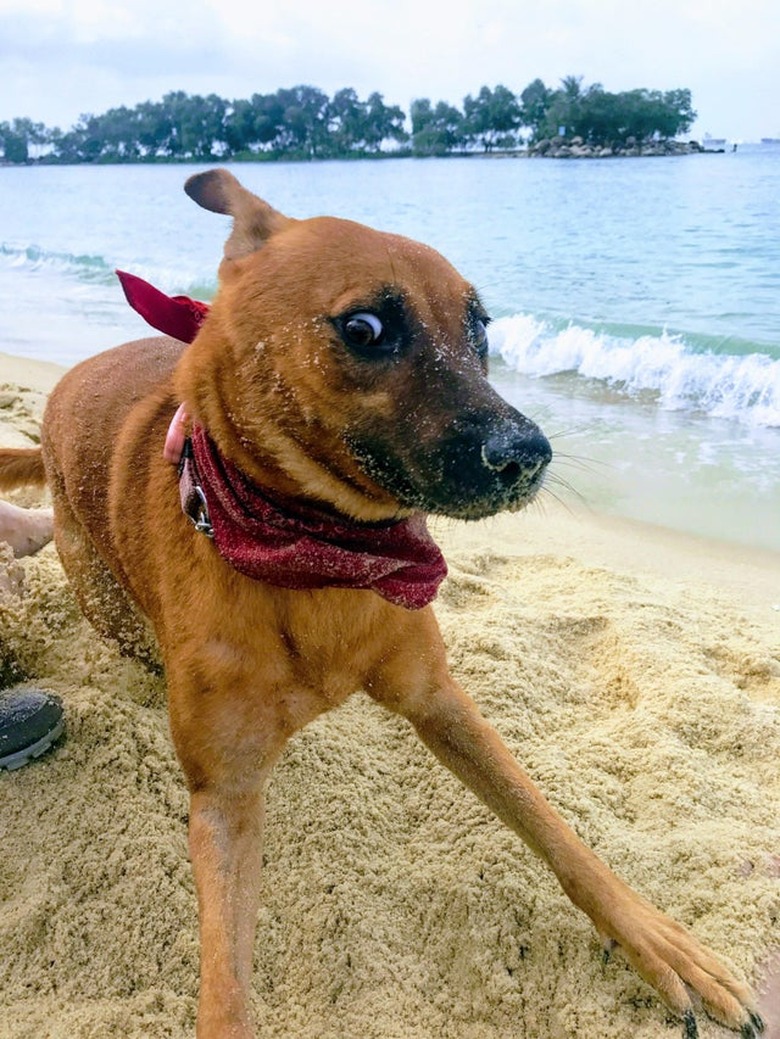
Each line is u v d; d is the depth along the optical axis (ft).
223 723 1.67
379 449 1.49
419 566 1.63
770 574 3.28
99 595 2.47
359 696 2.55
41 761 2.23
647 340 5.86
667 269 8.52
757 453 4.31
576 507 3.87
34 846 2.01
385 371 1.48
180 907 1.88
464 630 2.76
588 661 2.75
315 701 1.75
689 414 4.87
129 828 2.03
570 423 4.78
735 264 8.55
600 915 1.75
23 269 11.53
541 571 3.33
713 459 4.26
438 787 2.21
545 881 1.94
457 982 1.77
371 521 1.62
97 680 2.49
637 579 3.24
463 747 1.89
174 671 1.71
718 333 5.92
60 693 2.45
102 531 2.17
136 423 2.05
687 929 1.84
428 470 1.46
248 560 1.55
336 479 1.54
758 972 1.75
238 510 1.57
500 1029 1.69
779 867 1.94
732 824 2.07
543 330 6.33
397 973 1.78
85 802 2.11
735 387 5.15
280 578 1.56
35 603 2.77
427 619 1.84
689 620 2.93
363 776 2.25
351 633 1.71
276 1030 1.69
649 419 4.80
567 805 2.11
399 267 1.53
